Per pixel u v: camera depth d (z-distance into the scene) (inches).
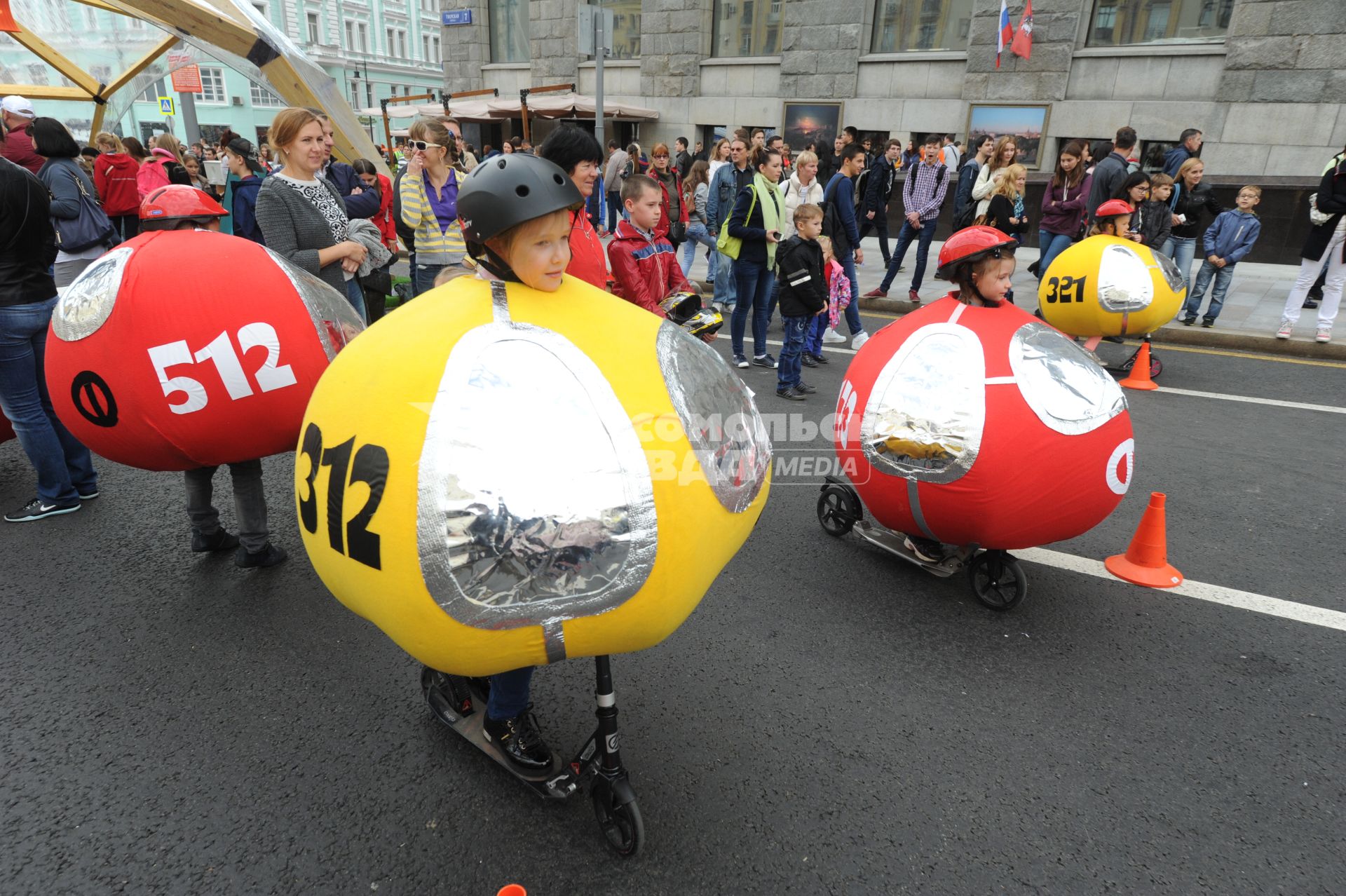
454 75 914.1
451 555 63.1
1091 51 529.7
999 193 330.0
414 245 221.9
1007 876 83.5
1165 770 98.5
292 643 123.8
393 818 90.5
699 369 74.5
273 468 191.8
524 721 92.3
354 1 1876.2
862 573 146.3
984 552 132.8
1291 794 94.8
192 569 145.3
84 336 116.0
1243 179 491.2
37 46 405.7
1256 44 473.7
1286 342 305.9
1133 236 272.1
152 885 81.9
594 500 63.9
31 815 90.4
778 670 118.0
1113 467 120.2
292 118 150.8
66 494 165.8
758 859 85.3
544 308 69.9
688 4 701.9
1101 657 121.3
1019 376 116.6
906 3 606.9
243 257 123.5
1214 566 147.6
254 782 95.9
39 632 125.4
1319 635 126.9
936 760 100.0
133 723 105.7
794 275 228.1
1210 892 81.9
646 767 98.4
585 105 709.9
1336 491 180.5
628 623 68.9
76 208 221.8
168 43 412.5
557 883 82.4
